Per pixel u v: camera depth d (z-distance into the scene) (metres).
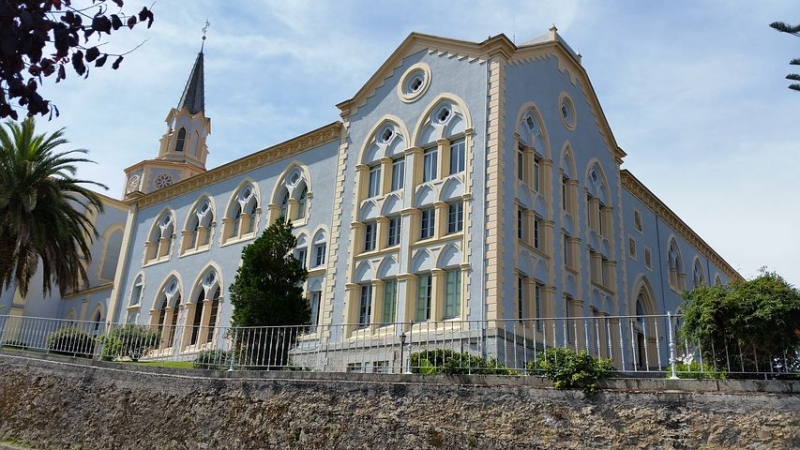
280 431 14.23
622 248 30.91
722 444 9.89
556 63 28.52
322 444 13.55
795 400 9.58
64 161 28.31
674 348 11.34
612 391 11.04
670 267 38.06
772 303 10.59
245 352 17.42
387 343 22.20
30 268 27.22
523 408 11.72
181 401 16.03
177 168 48.25
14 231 25.69
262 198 31.70
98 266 46.78
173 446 15.59
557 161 26.75
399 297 23.33
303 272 21.11
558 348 12.20
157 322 34.72
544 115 26.41
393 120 26.39
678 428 10.29
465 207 22.69
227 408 15.24
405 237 24.06
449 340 20.78
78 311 43.12
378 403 13.24
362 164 26.88
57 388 18.44
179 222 36.25
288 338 17.69
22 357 19.70
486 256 21.50
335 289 25.84
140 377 17.08
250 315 19.58
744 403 9.91
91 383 17.89
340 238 26.59
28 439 18.09
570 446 11.06
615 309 28.69
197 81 52.94
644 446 10.45
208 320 31.72
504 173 22.69
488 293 20.97
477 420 12.08
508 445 11.62
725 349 10.88
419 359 14.54
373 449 12.92
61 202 27.89
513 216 22.70
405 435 12.69
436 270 22.64
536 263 23.62
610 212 30.48
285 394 14.54
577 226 26.86
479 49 24.58
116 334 20.77
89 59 5.95
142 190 47.56
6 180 26.83
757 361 10.55
